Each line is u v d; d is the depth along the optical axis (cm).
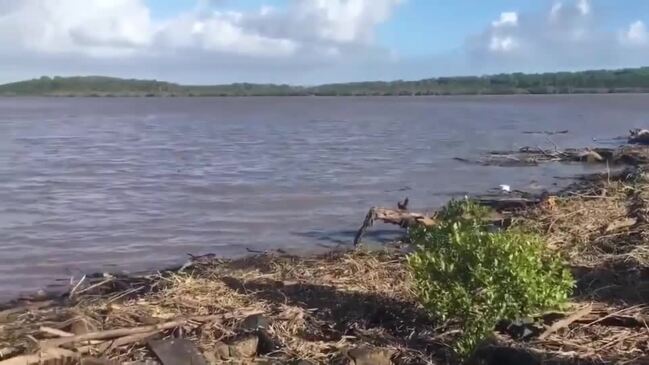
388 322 876
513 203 1834
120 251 1592
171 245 1650
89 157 3653
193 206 2166
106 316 884
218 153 3903
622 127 6269
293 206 2159
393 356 777
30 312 928
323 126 6969
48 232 1789
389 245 1436
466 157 3566
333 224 1880
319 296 972
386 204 2180
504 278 782
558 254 905
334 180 2731
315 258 1273
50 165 3269
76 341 780
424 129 6288
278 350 790
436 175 2858
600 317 861
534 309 813
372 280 1051
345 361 762
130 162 3416
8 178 2788
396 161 3428
